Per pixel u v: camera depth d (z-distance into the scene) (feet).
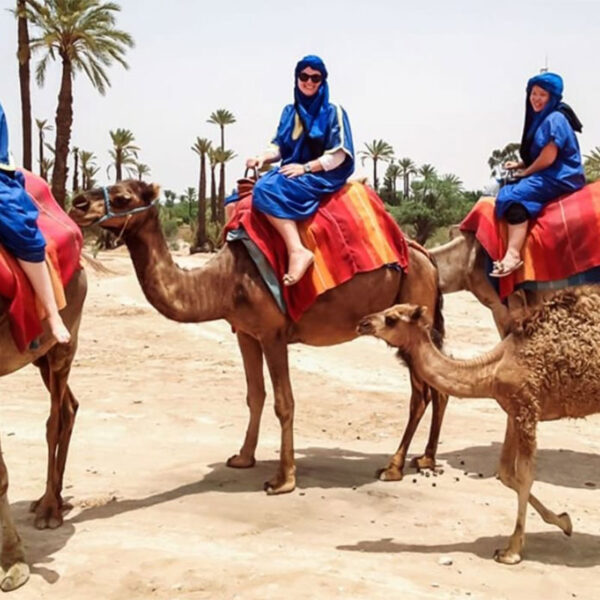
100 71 118.73
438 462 28.43
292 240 24.22
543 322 19.16
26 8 113.19
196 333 55.26
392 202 243.19
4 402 36.65
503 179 28.12
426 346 19.70
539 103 26.61
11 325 18.57
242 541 20.76
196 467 27.32
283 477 24.73
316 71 25.26
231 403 36.78
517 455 19.38
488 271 27.58
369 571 18.74
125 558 19.51
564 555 20.04
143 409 35.45
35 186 21.56
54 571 18.98
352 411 36.01
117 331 55.88
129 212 22.76
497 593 17.80
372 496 24.38
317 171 24.97
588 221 25.64
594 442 31.27
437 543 20.74
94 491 24.94
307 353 49.06
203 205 186.09
